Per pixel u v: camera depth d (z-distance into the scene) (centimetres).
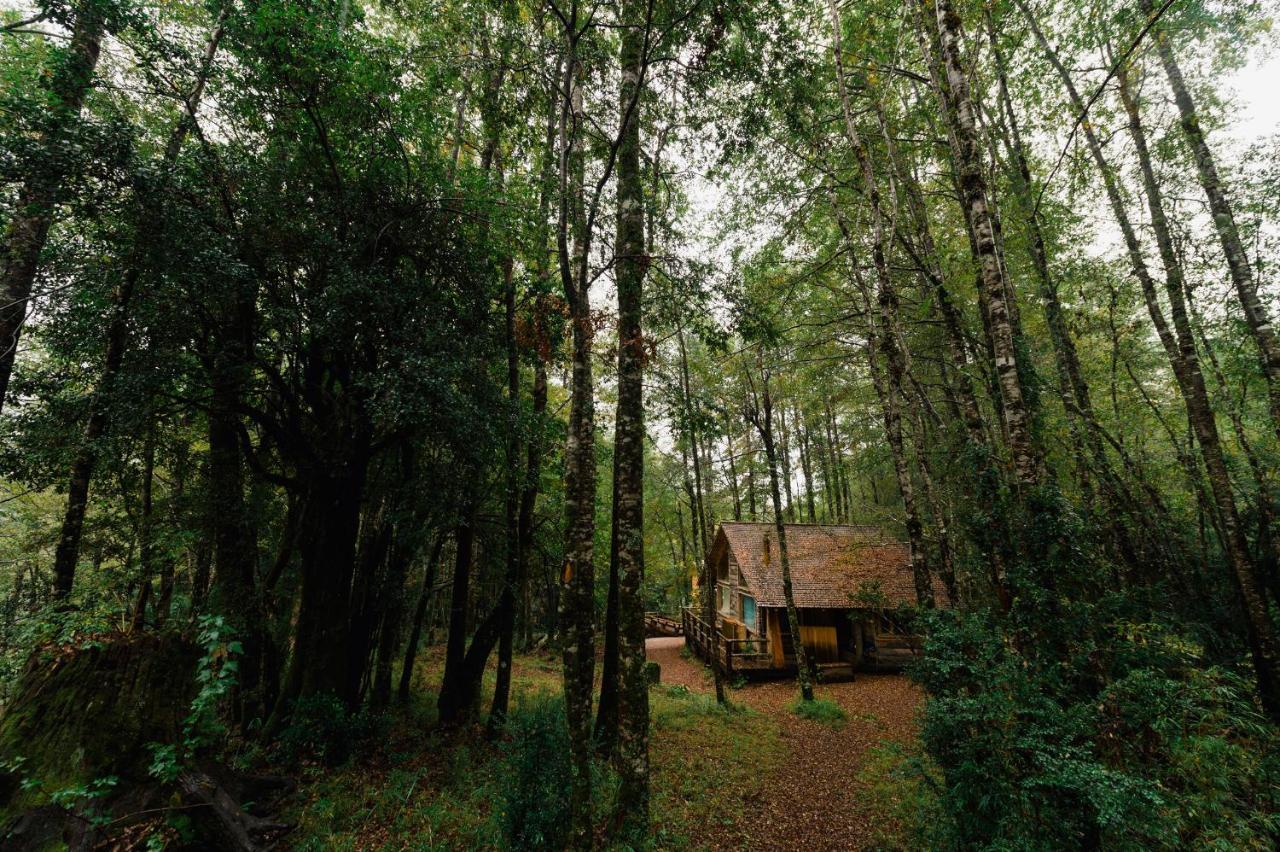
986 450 654
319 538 834
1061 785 379
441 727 878
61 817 450
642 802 498
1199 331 935
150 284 606
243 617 812
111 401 622
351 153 779
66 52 598
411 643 1072
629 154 625
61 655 551
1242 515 930
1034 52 944
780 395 1500
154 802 488
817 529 1961
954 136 864
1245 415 955
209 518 823
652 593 3272
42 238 644
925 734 498
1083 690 493
